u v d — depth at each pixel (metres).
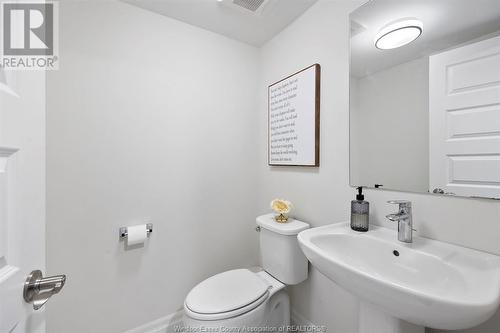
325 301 1.23
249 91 1.74
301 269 1.26
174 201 1.44
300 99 1.35
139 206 1.33
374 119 1.00
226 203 1.65
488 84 0.70
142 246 1.34
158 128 1.38
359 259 0.89
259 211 1.78
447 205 0.79
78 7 1.15
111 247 1.25
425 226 0.85
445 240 0.80
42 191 0.49
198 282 1.54
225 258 1.66
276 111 1.55
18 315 0.41
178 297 1.46
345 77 1.12
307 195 1.34
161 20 1.38
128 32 1.28
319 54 1.25
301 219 1.39
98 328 1.22
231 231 1.68
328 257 0.69
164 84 1.39
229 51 1.64
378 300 0.60
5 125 0.38
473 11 0.73
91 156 1.19
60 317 1.13
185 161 1.48
